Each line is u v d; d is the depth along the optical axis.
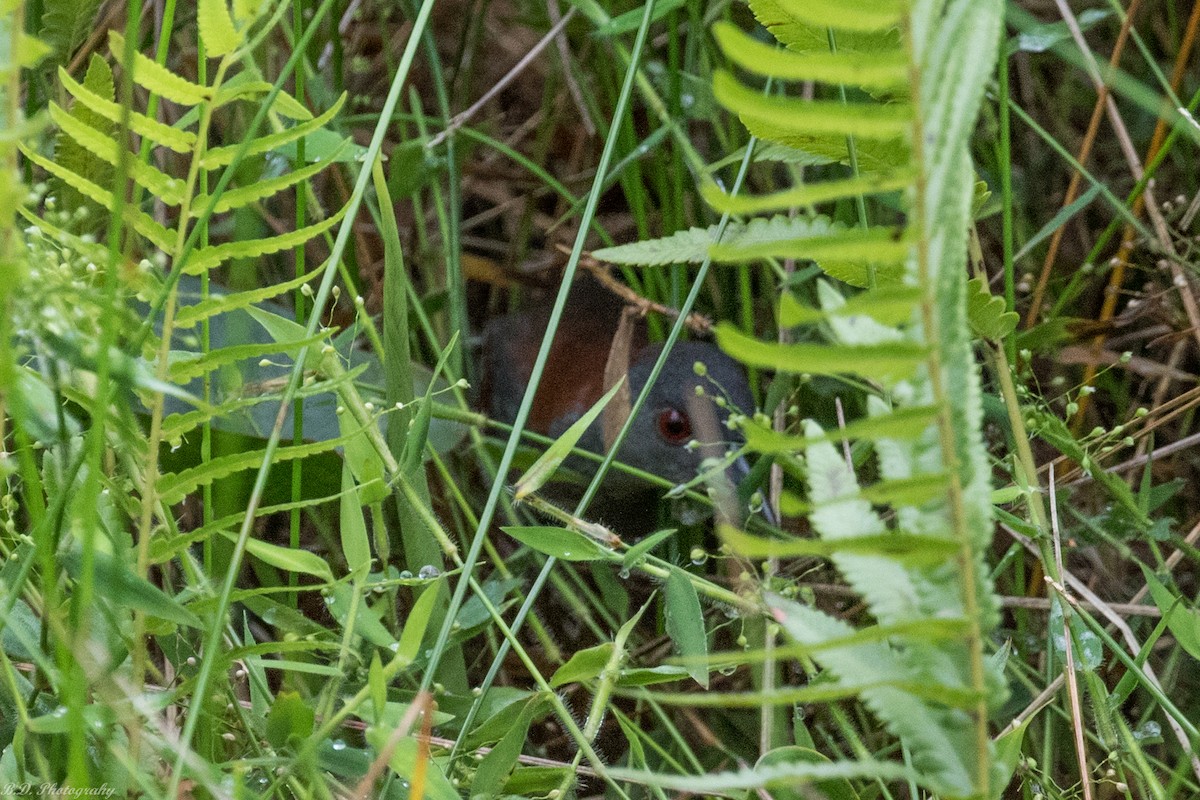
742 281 5.17
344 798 2.58
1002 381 3.38
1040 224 5.86
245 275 3.56
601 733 4.37
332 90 5.79
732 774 1.53
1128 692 3.11
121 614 2.33
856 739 2.89
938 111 1.48
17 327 1.96
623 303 6.18
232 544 3.15
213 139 5.41
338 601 2.77
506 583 3.44
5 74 1.63
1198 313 4.89
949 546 1.48
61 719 2.00
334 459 3.74
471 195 7.14
